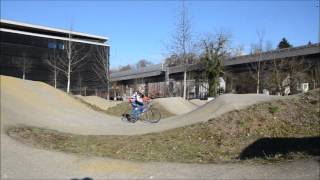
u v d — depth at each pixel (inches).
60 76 3430.1
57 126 794.2
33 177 430.3
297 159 423.5
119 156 540.1
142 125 829.2
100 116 1015.6
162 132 691.4
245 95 828.0
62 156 519.8
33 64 3518.7
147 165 468.1
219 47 2237.9
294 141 562.9
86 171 451.8
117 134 711.1
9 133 649.0
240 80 2812.5
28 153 534.9
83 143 627.2
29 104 959.0
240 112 707.4
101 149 588.7
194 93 3171.8
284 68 2322.8
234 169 413.4
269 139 591.8
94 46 3654.0
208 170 423.8
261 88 2362.2
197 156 545.0
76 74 3508.9
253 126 653.3
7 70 3437.5
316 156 425.7
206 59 2224.4
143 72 3919.8
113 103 1653.5
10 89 1008.9
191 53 1988.2
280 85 2182.6
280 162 420.5
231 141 615.8
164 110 1409.9
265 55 2495.1
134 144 617.0
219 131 654.5
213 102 827.4
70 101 1144.2
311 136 574.9
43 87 1155.9
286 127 630.5
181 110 1451.8
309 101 703.1
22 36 3516.2
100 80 3585.1
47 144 606.2
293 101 716.7
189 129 680.4
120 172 442.0
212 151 577.0
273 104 717.9
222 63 2293.3
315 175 349.4
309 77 2191.2
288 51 2385.6
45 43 3582.7
